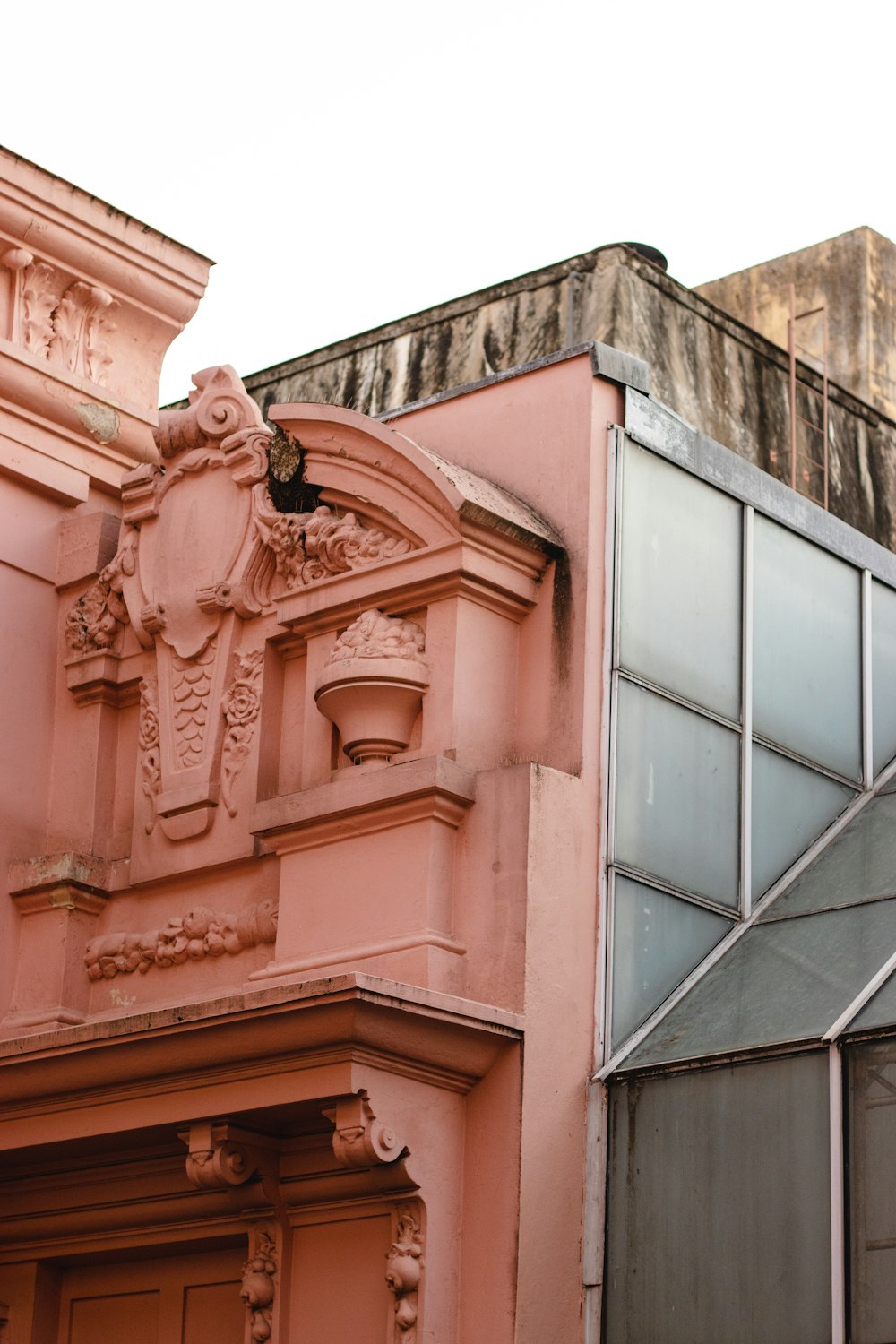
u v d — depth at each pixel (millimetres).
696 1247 10781
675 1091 11109
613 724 11906
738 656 13078
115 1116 11391
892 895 12086
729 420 20703
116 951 13047
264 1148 11211
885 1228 10250
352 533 12375
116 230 14969
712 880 12414
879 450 22656
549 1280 10695
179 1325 11992
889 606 14641
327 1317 10953
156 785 13234
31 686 13977
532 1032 10953
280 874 12211
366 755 11867
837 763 13711
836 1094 10586
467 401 12906
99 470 14742
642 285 20328
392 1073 10586
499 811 11336
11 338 14500
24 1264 12664
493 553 11898
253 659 12984
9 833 13602
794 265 24031
